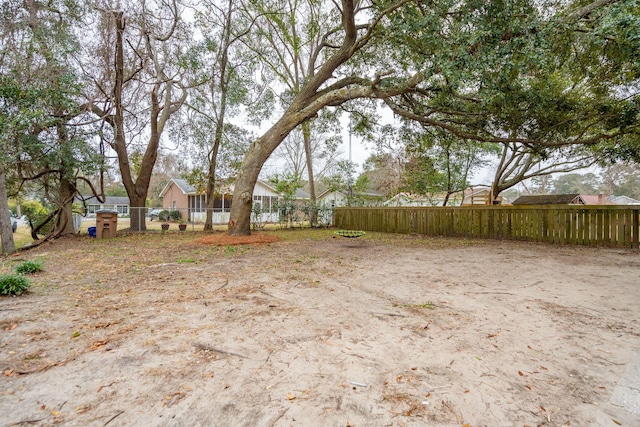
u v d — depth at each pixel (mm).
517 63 6602
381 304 3732
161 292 4234
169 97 13258
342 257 7199
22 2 8609
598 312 3391
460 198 22500
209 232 13789
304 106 10953
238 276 5188
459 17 7066
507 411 1784
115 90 11680
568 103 8445
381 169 24328
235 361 2361
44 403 1856
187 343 2668
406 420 1709
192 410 1794
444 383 2076
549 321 3156
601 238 8625
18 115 7602
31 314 3367
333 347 2600
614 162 9984
